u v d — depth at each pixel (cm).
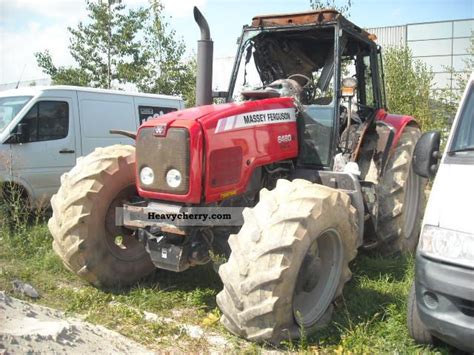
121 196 513
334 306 445
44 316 404
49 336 341
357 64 622
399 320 413
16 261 602
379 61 648
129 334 409
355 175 485
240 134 443
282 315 372
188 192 413
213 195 422
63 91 863
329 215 398
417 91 1305
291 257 367
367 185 527
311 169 514
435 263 338
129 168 512
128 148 535
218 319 429
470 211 340
